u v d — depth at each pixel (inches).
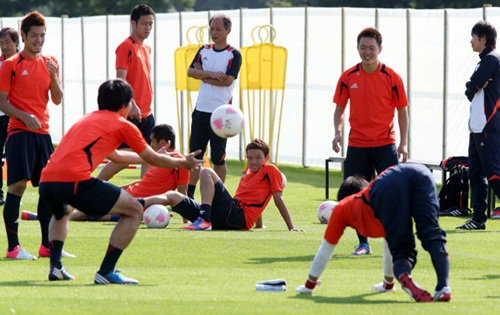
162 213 1267.2
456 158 1526.8
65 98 2694.4
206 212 1252.5
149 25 1449.3
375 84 1100.5
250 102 2272.4
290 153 2219.5
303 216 1456.7
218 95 1450.5
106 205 805.9
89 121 813.2
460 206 1513.3
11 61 992.9
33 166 1000.2
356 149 1115.9
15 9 4972.9
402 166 748.6
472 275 926.4
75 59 2642.7
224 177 1459.2
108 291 773.3
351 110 1118.4
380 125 1105.4
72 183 798.5
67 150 803.4
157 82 2433.6
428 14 1899.6
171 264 965.8
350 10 2042.3
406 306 702.5
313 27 2124.8
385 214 727.7
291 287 821.2
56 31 2696.9
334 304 714.8
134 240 1136.2
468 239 1211.9
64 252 1005.8
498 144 1285.7
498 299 764.0
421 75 1927.9
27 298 733.3
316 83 2126.0
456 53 1846.7
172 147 1353.3
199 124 1455.5
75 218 1333.7
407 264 726.5
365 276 900.0
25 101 997.8
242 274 902.4
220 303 713.0
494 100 1285.7
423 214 730.2
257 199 1259.8
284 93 2218.3
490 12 1769.2
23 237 1159.6
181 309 681.0
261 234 1211.9
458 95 1845.5
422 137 1935.3
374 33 1093.1
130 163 852.6
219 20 1457.9
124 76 1433.3
